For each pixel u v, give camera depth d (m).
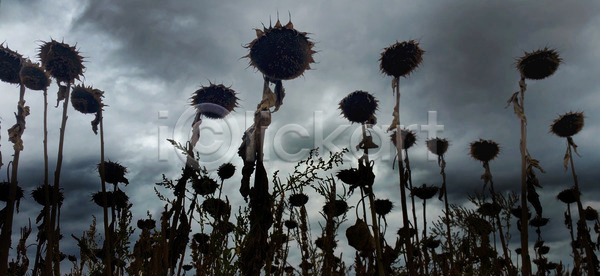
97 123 1.77
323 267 1.39
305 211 1.47
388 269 1.48
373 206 1.50
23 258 1.66
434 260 2.21
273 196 1.24
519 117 2.07
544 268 2.84
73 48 1.75
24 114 1.71
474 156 2.51
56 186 1.55
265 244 1.20
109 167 1.74
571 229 2.96
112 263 1.51
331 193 1.39
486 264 2.19
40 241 1.65
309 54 1.35
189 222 1.25
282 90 1.39
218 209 1.24
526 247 1.88
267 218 1.22
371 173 1.54
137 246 1.24
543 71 2.04
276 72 1.33
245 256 1.17
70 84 1.75
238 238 1.21
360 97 1.64
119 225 1.48
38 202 1.76
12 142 1.66
